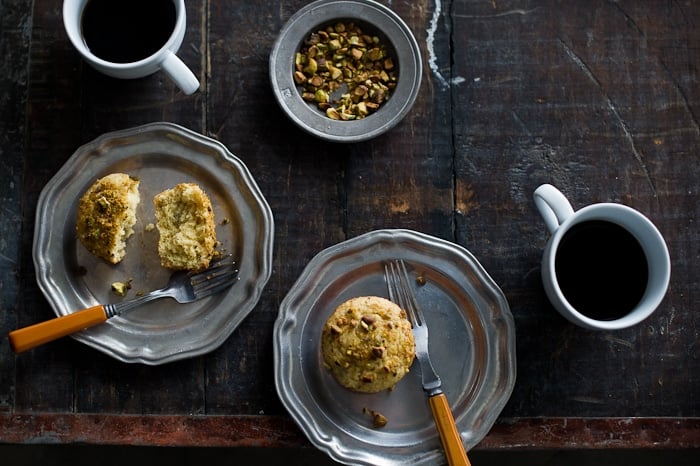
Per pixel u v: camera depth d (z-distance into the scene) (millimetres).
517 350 842
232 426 820
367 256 832
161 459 1030
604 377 841
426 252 833
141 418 818
